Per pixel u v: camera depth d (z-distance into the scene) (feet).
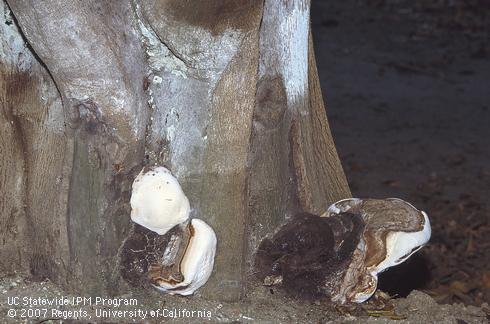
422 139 50.47
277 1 18.92
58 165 18.70
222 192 18.22
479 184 43.96
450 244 36.17
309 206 19.90
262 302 18.83
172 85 18.03
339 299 18.95
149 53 17.76
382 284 30.22
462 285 31.91
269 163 19.19
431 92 60.08
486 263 34.55
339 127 51.88
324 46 69.97
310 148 20.11
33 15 16.49
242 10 17.24
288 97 19.43
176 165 18.25
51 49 16.80
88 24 16.80
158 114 18.10
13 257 19.49
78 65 16.94
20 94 19.22
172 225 17.49
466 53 70.59
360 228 18.81
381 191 42.16
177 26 17.17
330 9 82.02
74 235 18.28
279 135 19.31
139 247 17.94
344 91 59.06
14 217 19.53
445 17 80.53
